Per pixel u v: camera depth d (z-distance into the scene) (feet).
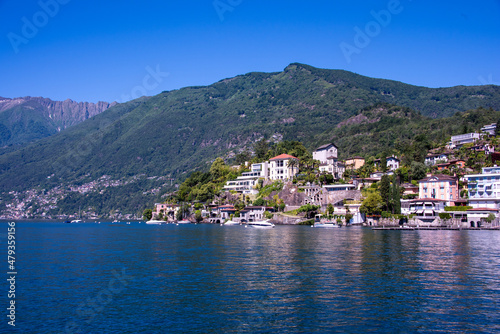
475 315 148.46
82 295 175.83
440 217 590.96
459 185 652.89
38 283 198.70
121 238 455.22
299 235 466.70
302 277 206.49
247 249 320.91
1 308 158.30
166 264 248.32
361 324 139.23
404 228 577.43
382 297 169.99
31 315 150.10
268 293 175.83
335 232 520.01
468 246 339.77
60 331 134.72
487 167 635.25
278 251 306.55
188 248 333.42
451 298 169.07
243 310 153.58
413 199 641.40
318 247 332.19
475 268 232.53
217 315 148.15
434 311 152.56
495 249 318.45
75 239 447.83
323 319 143.84
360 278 204.54
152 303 162.91
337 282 195.83
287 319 143.84
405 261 255.91
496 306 158.71
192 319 144.25
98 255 294.05
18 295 176.55
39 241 422.00
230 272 220.43
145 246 355.77
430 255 283.18
